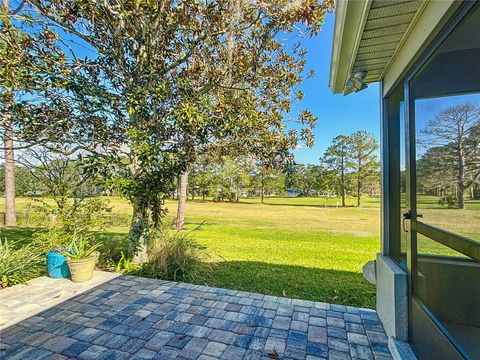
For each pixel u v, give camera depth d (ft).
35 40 11.54
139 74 13.07
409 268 6.35
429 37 5.01
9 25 10.63
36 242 12.54
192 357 6.48
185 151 13.44
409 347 6.30
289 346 6.97
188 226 30.73
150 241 13.98
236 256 17.13
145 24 12.34
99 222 13.79
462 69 4.85
